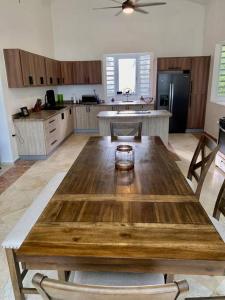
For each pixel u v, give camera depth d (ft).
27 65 14.14
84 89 22.66
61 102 21.97
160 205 4.17
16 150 14.21
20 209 8.85
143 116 14.11
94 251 3.15
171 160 6.48
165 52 21.24
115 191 4.71
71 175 5.55
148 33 20.93
